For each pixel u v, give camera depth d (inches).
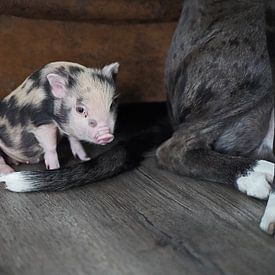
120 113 50.8
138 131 45.6
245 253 29.7
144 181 38.4
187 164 38.3
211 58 38.6
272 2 33.1
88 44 44.5
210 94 38.7
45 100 37.4
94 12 43.3
